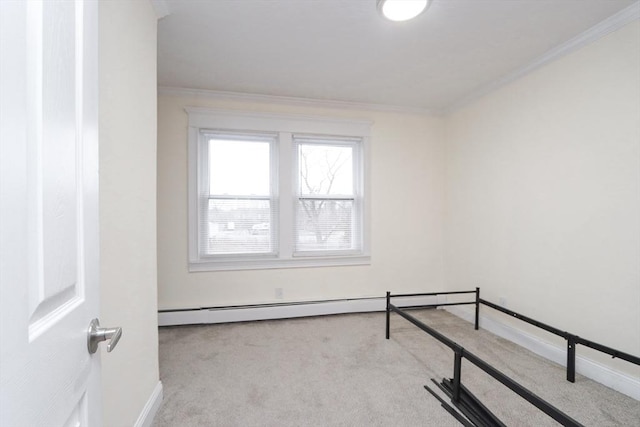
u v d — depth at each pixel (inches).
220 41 82.6
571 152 82.9
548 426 58.9
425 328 78.2
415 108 135.9
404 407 65.3
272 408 64.9
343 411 63.9
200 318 115.0
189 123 115.5
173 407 64.9
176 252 115.6
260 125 122.0
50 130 19.1
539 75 92.7
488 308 112.4
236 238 122.1
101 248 42.3
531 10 69.8
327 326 114.2
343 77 105.3
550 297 88.6
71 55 22.0
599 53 75.9
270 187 125.5
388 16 72.0
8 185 15.2
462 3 67.4
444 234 140.1
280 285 124.6
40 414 17.6
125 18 50.2
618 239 71.8
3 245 14.8
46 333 18.3
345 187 133.4
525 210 97.3
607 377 72.6
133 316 52.9
